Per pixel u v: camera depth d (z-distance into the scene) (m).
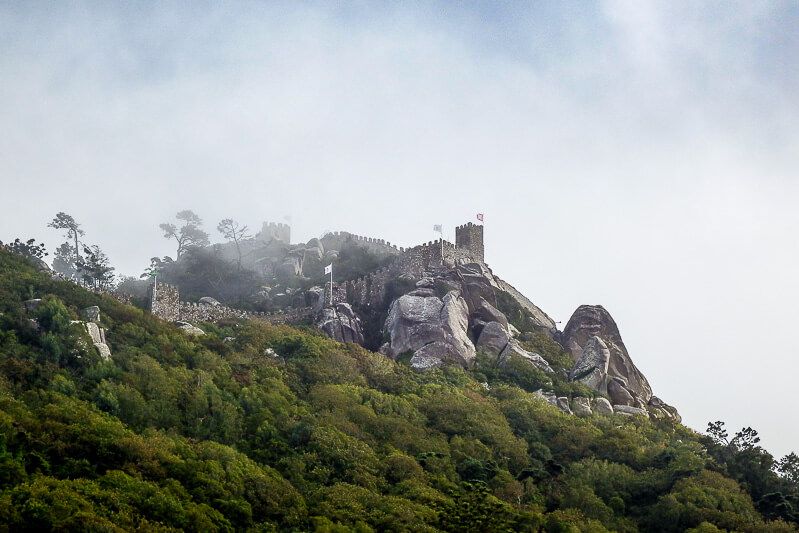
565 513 103.25
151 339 121.25
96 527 77.38
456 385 135.38
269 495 93.25
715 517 106.25
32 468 85.00
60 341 109.62
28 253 147.75
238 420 107.62
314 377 126.50
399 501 96.44
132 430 97.75
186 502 86.75
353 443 107.88
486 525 89.12
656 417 144.00
